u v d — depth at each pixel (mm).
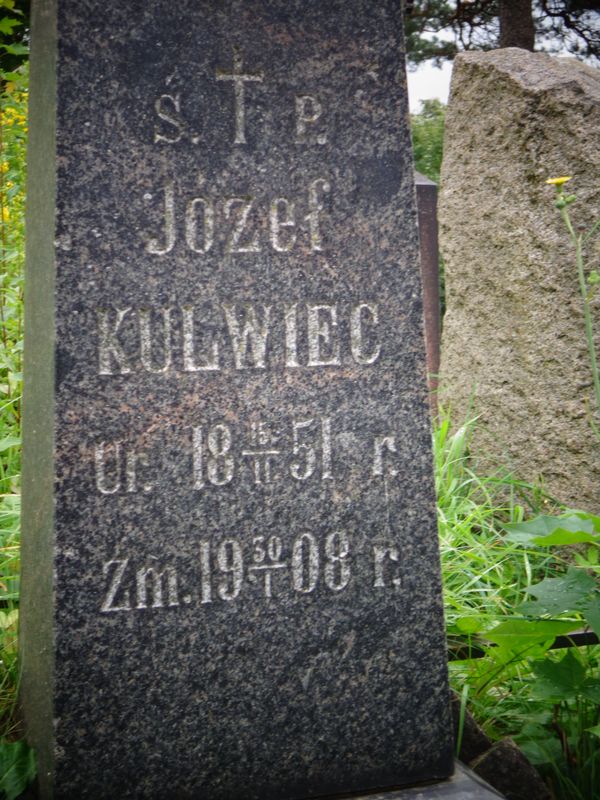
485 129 3809
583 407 3402
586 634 2529
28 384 2195
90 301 1872
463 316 4070
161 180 1906
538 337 3557
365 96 2020
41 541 2000
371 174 2027
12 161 4660
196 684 1944
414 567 2072
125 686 1903
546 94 3475
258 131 1960
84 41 1848
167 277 1917
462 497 3568
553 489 3529
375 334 2041
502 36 11758
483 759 2191
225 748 1960
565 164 3430
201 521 1946
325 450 2018
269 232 1975
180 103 1911
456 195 4055
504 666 2391
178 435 1930
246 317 1967
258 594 1981
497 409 3816
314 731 2012
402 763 2059
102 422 1885
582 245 3395
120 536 1898
